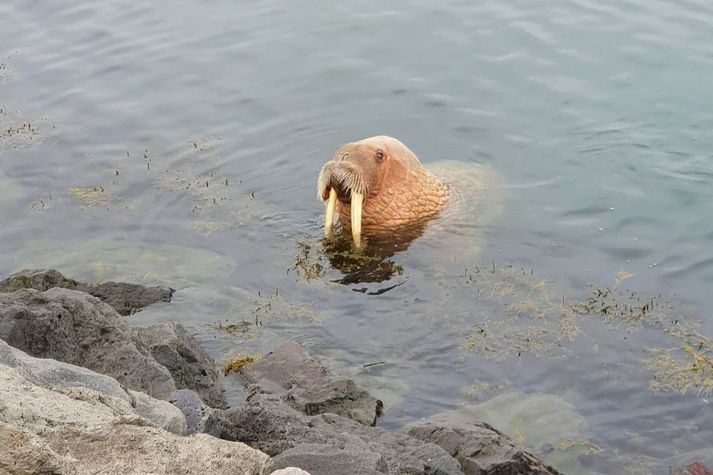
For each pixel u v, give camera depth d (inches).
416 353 467.5
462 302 506.3
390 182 578.2
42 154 695.7
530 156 659.4
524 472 363.9
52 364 337.4
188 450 293.7
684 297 499.5
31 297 410.6
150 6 936.9
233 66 810.8
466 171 630.5
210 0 943.0
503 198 607.8
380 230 581.9
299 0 929.5
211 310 511.2
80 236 591.2
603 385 436.8
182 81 791.1
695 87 730.8
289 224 596.1
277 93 764.0
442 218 585.0
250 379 446.0
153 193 638.5
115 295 519.2
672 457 391.5
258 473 295.3
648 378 438.6
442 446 374.0
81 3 952.3
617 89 737.6
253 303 516.1
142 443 290.8
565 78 759.1
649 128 681.6
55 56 843.4
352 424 386.0
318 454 301.1
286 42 845.8
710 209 581.9
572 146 668.1
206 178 654.5
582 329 477.1
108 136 717.3
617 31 828.0
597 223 575.2
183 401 353.7
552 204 598.2
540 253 547.8
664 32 820.0
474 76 772.6
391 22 871.7
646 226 568.7
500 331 479.5
